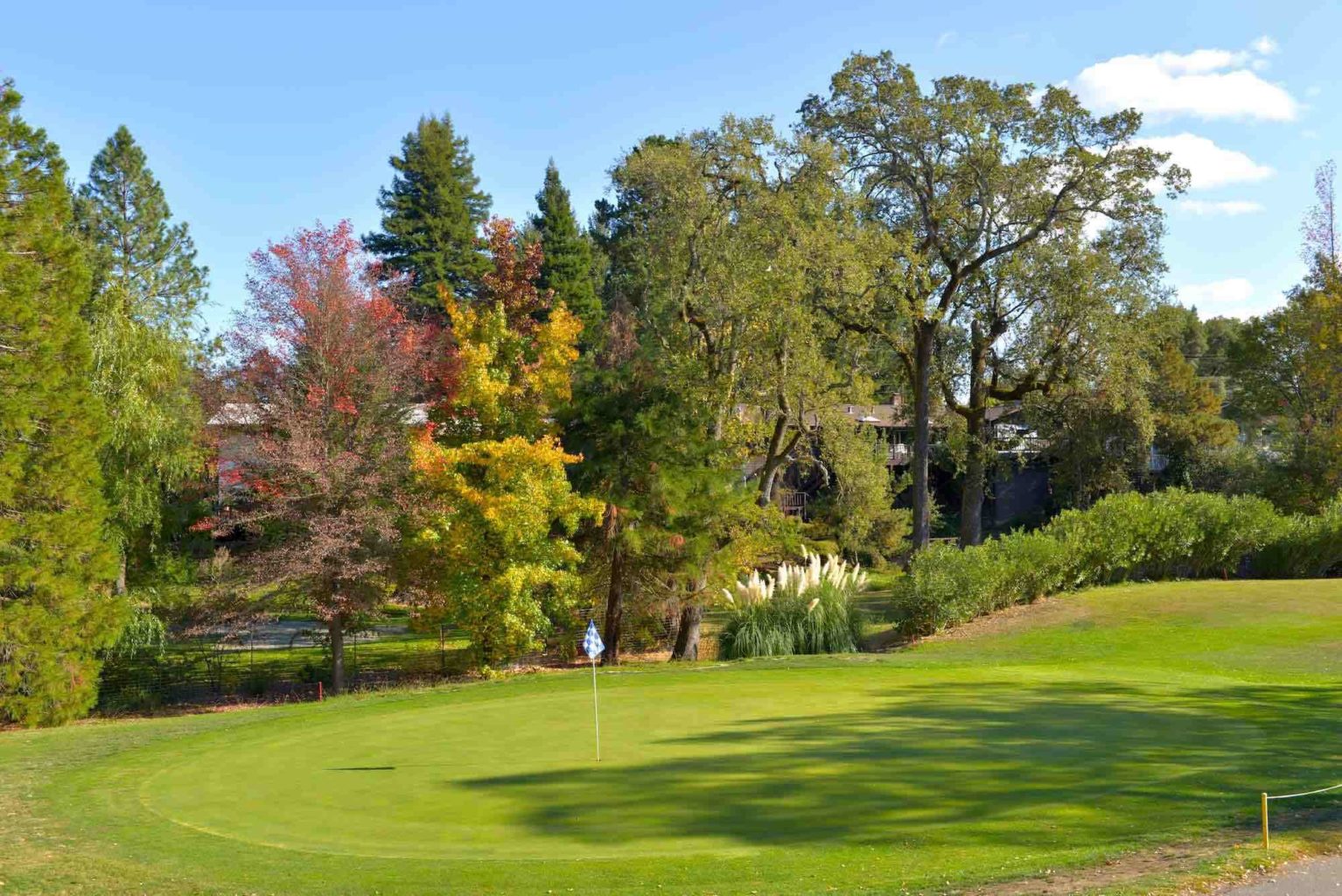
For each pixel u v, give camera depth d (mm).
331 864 8836
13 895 8461
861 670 20906
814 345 29297
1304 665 20641
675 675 21000
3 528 22891
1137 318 35219
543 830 9523
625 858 8562
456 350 32219
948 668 21000
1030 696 16609
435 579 27672
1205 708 15172
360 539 25766
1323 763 11016
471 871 8406
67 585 23578
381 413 28734
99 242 42000
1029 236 33469
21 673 23047
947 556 27078
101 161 42812
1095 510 30828
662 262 30578
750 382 29984
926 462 34906
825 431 34719
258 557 25750
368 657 31531
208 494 32688
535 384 28609
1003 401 40125
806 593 28641
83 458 24344
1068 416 45312
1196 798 9523
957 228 35188
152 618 27219
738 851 8586
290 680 28422
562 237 62531
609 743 13414
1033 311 35812
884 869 7891
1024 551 28062
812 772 11156
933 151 33250
